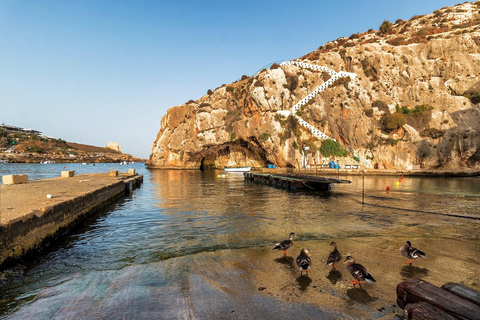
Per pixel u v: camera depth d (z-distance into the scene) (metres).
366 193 28.38
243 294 6.70
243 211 19.25
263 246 10.84
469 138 55.47
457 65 63.28
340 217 16.66
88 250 10.94
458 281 7.25
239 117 79.00
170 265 8.85
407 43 75.38
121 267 8.89
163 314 5.88
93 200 18.73
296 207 20.59
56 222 12.56
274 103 72.62
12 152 156.00
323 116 68.88
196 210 19.98
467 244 10.73
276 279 7.55
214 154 91.19
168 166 91.56
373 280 6.29
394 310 5.83
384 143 61.16
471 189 31.70
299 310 5.91
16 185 23.30
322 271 8.09
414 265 8.45
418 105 62.81
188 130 88.50
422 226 14.09
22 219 9.66
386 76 68.94
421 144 58.25
